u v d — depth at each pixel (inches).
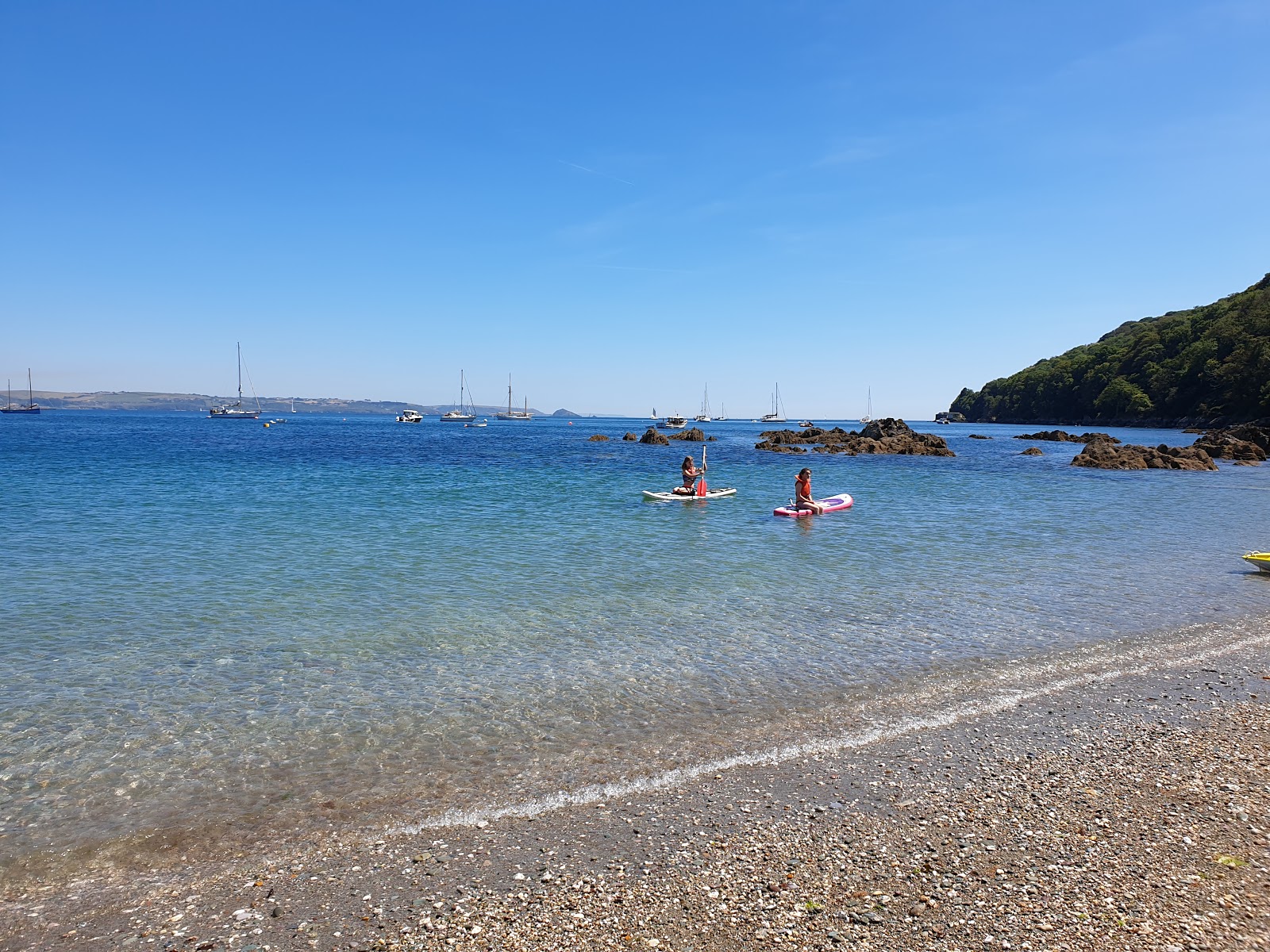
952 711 366.3
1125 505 1237.1
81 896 226.2
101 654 441.4
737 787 291.4
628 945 201.2
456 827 264.1
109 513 1002.1
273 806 277.7
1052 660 440.5
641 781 296.7
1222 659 444.1
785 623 512.7
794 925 208.7
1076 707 371.9
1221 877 229.8
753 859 242.5
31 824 264.4
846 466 2209.6
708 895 223.5
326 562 706.8
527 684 398.3
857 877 231.9
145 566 682.2
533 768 307.0
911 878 231.0
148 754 316.8
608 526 942.4
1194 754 319.0
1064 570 688.4
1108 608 556.1
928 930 206.1
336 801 281.4
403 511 1067.9
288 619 517.3
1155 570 693.9
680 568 689.6
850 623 513.7
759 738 335.6
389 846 252.5
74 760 311.1
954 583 633.6
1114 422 5782.5
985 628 502.3
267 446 2974.9
